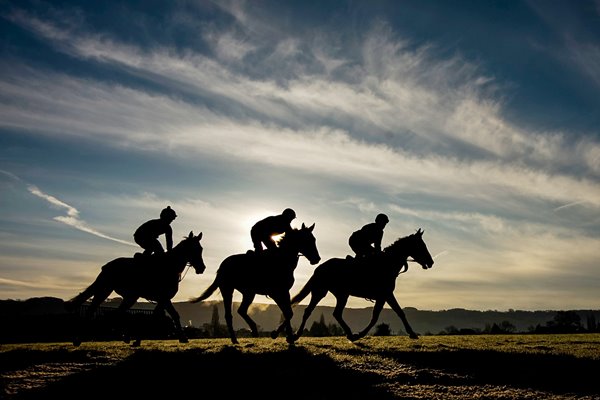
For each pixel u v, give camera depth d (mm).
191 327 36594
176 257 13125
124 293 12719
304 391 7195
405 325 15211
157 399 6699
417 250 14336
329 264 14383
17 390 7035
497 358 9953
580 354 10727
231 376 8094
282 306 12977
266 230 13125
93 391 7074
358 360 9602
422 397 6887
